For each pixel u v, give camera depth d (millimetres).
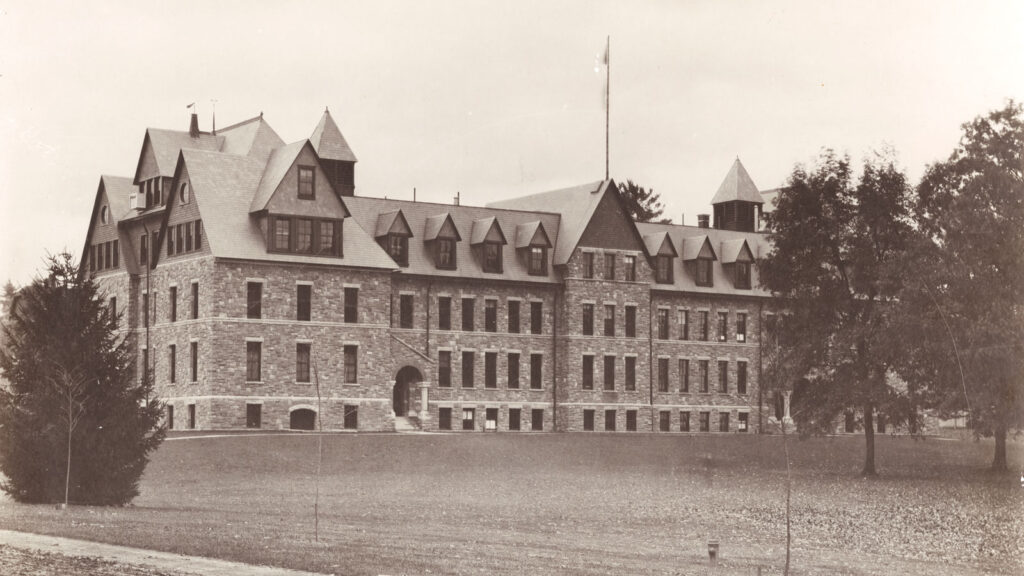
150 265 90750
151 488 56906
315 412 85750
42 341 44125
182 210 86688
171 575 25703
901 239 75938
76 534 32125
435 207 99562
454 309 96500
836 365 76812
